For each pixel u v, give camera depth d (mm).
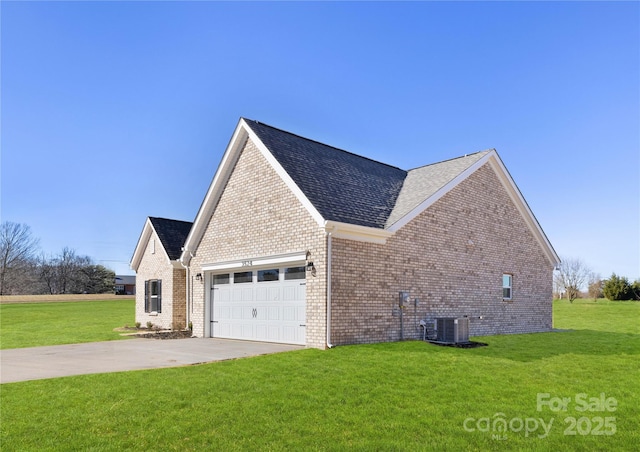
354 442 5461
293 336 13969
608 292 48250
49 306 44094
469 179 17906
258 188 15555
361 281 13422
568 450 5254
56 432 5871
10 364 10875
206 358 11367
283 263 14383
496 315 18484
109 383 8461
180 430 5898
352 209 14195
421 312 15109
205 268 17719
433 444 5395
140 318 24719
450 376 8828
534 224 20969
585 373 9211
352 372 9180
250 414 6520
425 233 15625
